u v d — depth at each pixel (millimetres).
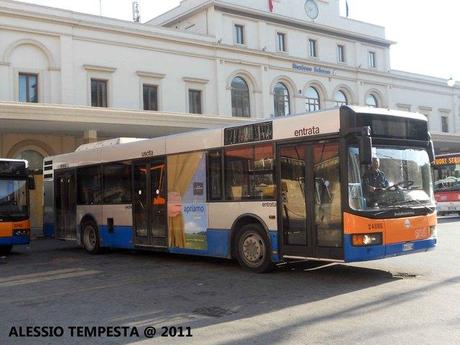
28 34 26734
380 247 8898
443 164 25469
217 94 33719
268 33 37062
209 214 11523
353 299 7785
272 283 9336
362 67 42625
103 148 15234
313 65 39188
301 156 9688
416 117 9945
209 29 34500
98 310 7797
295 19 38219
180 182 12344
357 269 10508
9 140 27078
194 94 33188
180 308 7707
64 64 27641
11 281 10867
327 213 9211
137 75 30391
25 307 8219
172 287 9398
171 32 31781
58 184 17547
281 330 6297
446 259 11344
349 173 8930
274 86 37031
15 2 26125
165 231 12773
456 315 6621
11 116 22516
